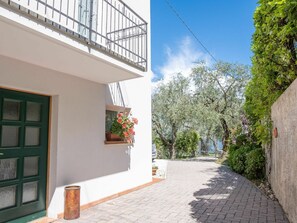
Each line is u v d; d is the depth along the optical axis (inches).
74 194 182.2
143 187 294.5
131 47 268.2
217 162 601.9
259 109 308.7
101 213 194.1
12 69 160.9
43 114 188.4
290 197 175.2
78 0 212.5
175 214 192.9
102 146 233.9
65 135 195.6
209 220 179.6
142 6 309.9
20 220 166.6
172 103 714.2
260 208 209.5
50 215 182.9
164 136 784.9
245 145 424.5
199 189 285.1
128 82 283.0
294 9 150.1
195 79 698.2
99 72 200.8
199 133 776.3
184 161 644.1
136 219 181.0
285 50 209.3
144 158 305.3
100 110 234.4
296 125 161.2
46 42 139.7
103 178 232.5
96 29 217.5
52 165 187.8
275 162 248.7
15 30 124.3
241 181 338.3
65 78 199.6
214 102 674.8
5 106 163.5
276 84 244.8
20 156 169.9
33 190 178.2
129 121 262.5
